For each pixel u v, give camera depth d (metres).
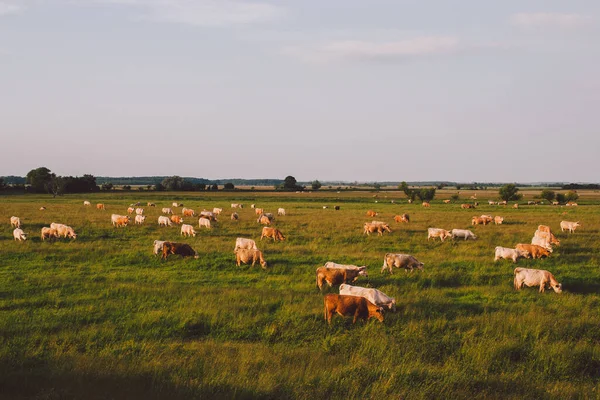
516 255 22.33
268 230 30.22
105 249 24.62
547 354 11.30
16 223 35.06
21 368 9.75
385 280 18.48
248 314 14.02
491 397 9.16
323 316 13.81
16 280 17.94
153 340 11.93
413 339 12.18
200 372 9.82
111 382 9.18
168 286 17.08
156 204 79.12
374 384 9.39
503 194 100.19
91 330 12.33
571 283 18.25
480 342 11.81
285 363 10.57
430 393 9.25
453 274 19.42
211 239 29.69
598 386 9.84
